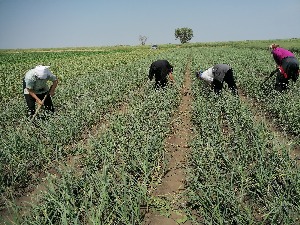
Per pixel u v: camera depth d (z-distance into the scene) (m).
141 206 4.39
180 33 123.19
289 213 3.57
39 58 46.84
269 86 10.80
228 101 8.21
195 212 4.19
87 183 4.41
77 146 6.05
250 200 4.23
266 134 5.71
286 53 9.75
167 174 5.29
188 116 8.88
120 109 10.21
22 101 10.44
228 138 6.22
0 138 6.31
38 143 6.22
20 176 5.20
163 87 10.54
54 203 3.82
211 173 4.61
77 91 12.05
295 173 4.24
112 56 37.34
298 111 7.31
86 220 3.96
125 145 5.80
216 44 79.81
